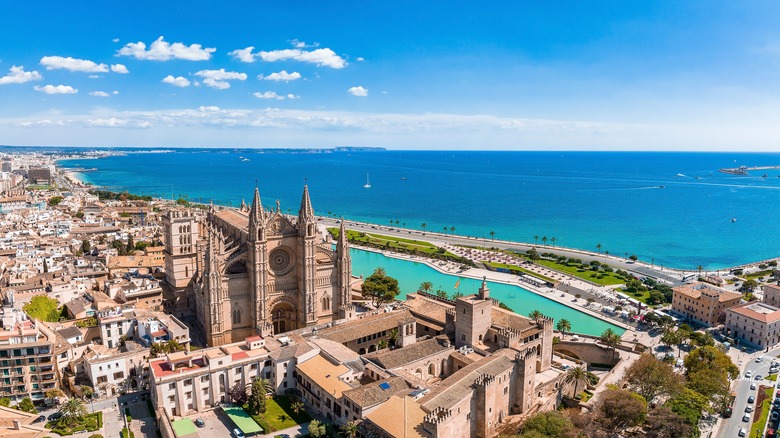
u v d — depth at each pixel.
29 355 149.75
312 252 193.88
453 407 123.50
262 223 183.12
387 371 149.00
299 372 153.00
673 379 158.88
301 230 191.88
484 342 174.25
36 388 151.50
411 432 117.38
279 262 194.38
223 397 148.62
